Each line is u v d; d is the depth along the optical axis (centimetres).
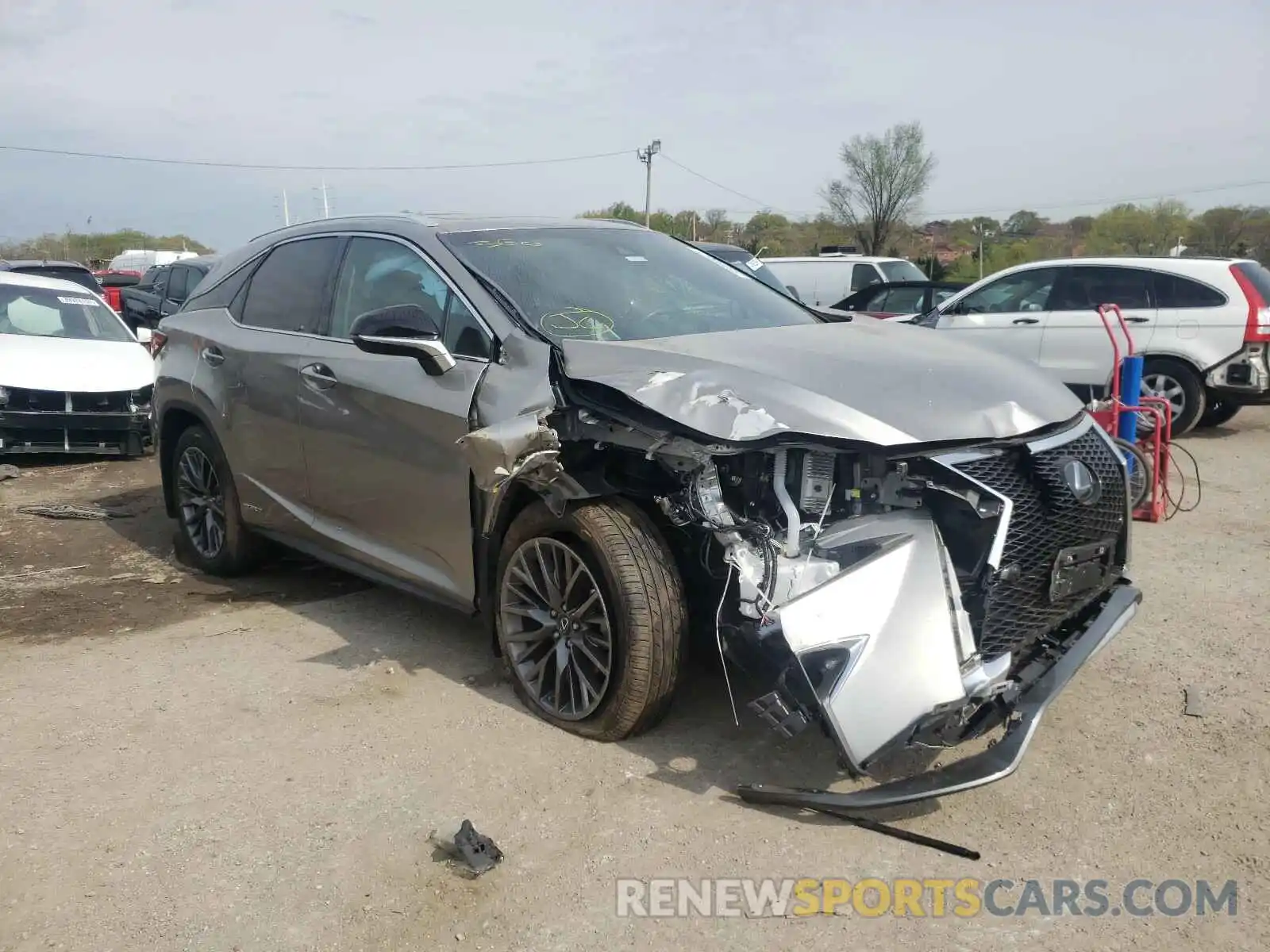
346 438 433
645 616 329
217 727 374
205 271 1619
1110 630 353
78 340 935
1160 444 658
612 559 333
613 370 344
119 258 3228
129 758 352
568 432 346
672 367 339
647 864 289
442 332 400
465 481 380
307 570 575
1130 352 664
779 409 312
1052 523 326
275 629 477
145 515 708
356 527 446
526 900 275
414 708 386
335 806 319
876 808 301
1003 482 317
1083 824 307
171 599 526
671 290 433
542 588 370
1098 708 381
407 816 313
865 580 294
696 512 317
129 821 312
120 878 285
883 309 1342
